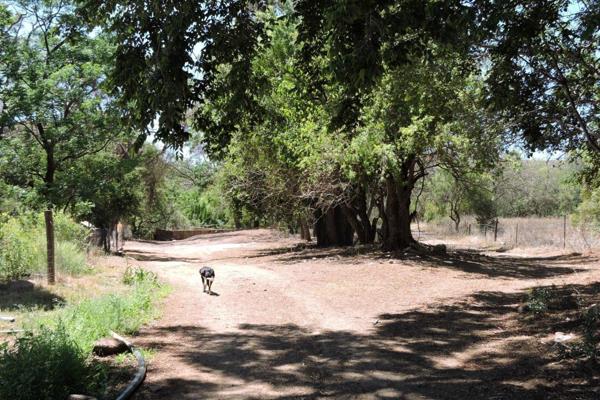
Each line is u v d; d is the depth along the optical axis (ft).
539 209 158.92
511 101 32.58
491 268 59.82
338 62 22.66
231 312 37.06
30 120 73.05
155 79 24.80
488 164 59.98
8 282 41.32
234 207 117.19
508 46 29.04
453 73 38.11
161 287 45.75
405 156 61.72
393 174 63.46
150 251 107.24
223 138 29.78
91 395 19.60
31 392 18.01
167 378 22.56
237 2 26.78
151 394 20.59
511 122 35.40
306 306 39.34
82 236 60.95
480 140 38.40
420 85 37.96
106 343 25.48
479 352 26.12
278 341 28.99
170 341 28.78
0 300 35.37
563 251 82.33
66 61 77.25
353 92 25.12
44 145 78.69
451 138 54.70
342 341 28.84
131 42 25.79
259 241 135.23
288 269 61.98
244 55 27.73
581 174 52.60
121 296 37.19
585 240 83.82
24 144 79.46
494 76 32.55
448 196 138.00
